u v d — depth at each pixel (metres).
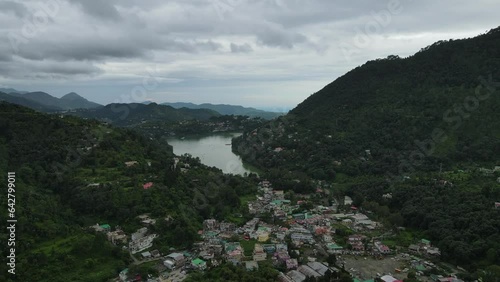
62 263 110.12
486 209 137.00
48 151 173.38
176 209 151.25
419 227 147.38
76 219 138.12
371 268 118.50
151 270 113.81
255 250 124.94
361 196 179.12
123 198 148.50
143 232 133.88
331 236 142.38
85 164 178.75
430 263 121.12
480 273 108.38
